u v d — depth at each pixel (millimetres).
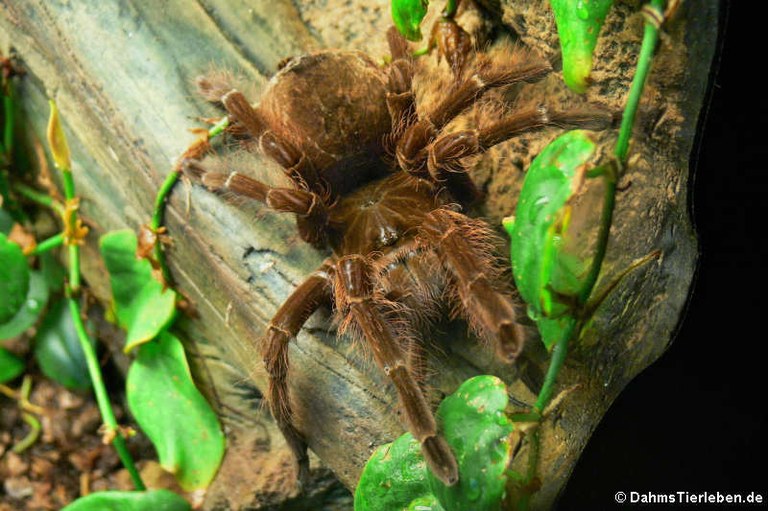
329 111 803
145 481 881
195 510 860
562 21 716
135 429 895
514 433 718
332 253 806
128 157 827
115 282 845
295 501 853
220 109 814
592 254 760
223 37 829
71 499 886
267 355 775
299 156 792
